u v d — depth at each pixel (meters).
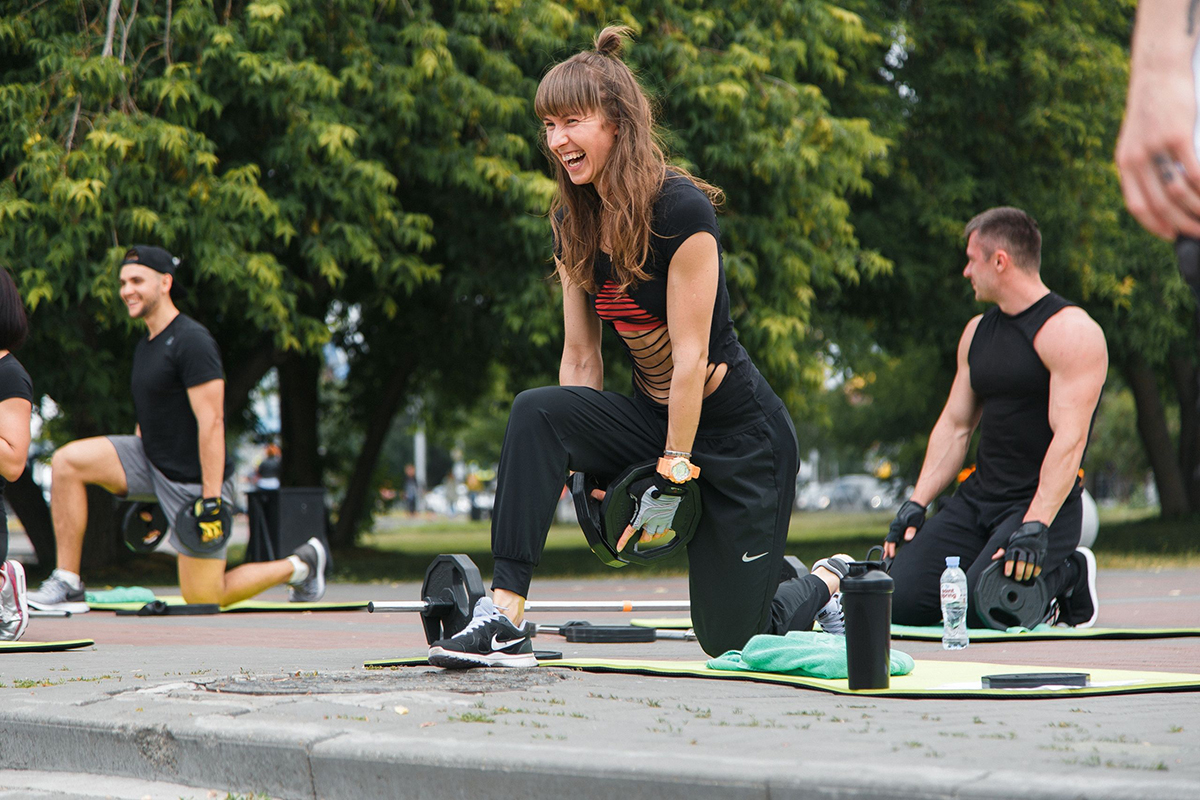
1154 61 2.58
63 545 8.96
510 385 23.09
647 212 4.41
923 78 18.33
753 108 14.52
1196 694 3.96
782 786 2.56
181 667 4.95
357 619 8.53
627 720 3.36
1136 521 26.08
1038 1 18.03
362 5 13.61
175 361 8.55
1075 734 3.11
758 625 4.92
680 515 4.71
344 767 3.05
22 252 12.48
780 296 15.11
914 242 18.81
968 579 6.84
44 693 4.03
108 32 12.50
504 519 4.59
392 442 78.75
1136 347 19.78
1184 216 2.56
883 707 3.65
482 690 3.94
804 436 53.12
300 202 13.66
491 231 15.21
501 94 14.17
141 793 3.26
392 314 14.72
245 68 12.72
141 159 12.44
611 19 14.24
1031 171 18.44
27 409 6.46
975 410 7.41
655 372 4.69
